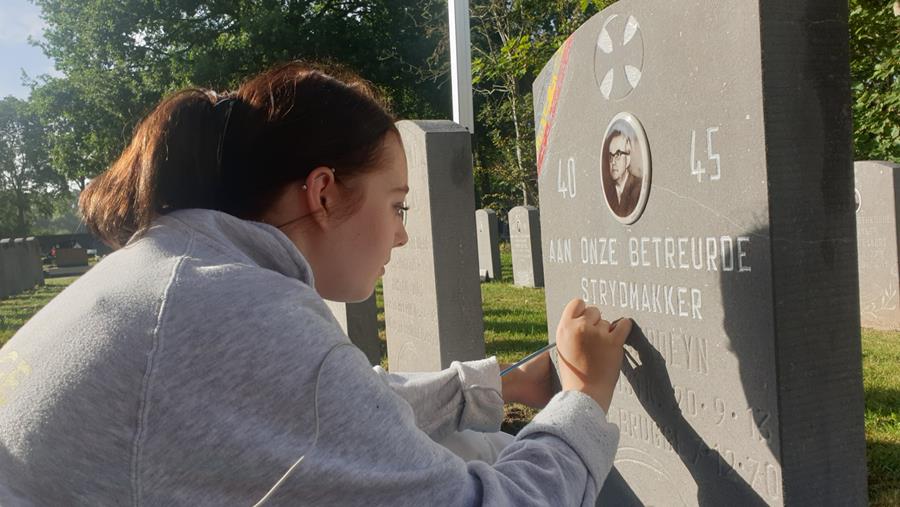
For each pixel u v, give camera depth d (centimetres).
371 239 111
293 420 86
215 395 84
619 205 193
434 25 2170
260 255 100
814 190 141
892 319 669
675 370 173
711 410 161
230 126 105
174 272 91
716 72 151
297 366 87
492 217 1281
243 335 86
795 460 142
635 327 189
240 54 2114
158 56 2286
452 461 97
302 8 2316
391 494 90
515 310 878
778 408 141
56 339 90
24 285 1608
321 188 105
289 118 103
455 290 442
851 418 146
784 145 139
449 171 438
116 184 111
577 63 213
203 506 84
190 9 2214
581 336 144
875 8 641
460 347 444
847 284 144
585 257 215
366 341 574
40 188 6072
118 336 86
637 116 182
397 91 2386
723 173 151
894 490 301
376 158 108
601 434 116
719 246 154
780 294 139
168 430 83
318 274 111
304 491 85
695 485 169
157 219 104
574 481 106
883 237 672
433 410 173
